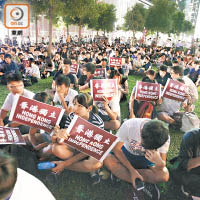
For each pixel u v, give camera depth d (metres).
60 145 2.48
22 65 7.63
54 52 14.12
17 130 2.45
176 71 4.31
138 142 2.38
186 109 4.48
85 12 14.34
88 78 5.53
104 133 2.23
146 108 3.62
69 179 2.67
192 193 2.46
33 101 2.29
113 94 3.51
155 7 34.50
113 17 33.94
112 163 2.49
